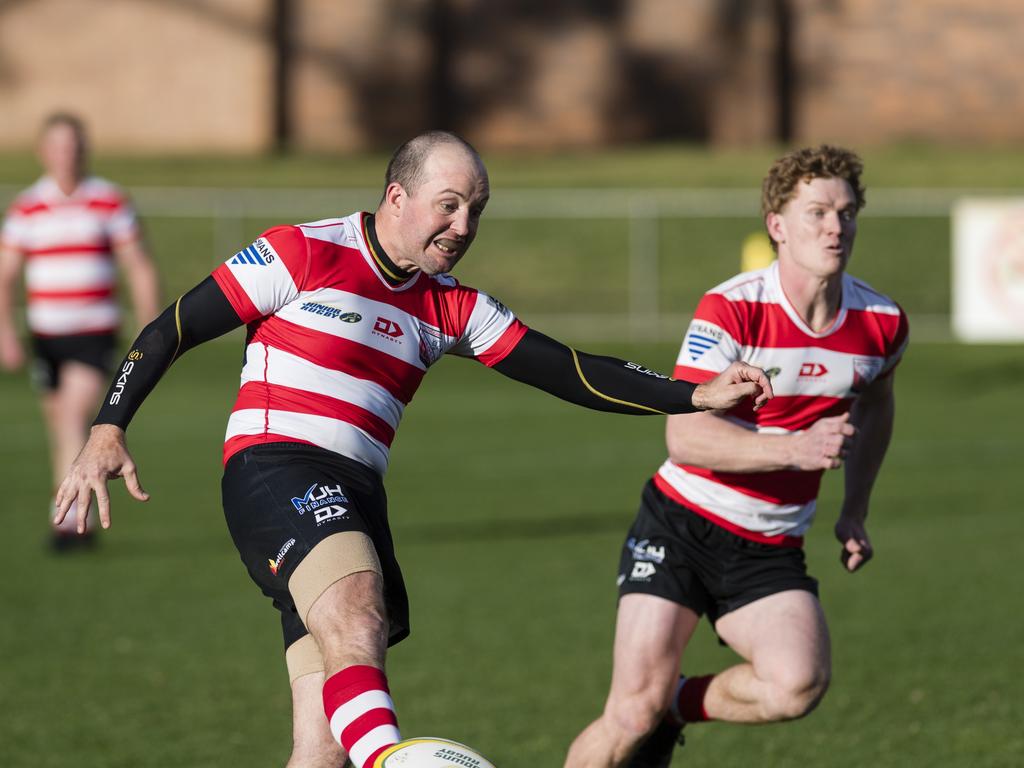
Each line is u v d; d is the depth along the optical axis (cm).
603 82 9688
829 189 1438
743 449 1369
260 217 7912
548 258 7750
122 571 2923
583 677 2142
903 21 9594
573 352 1337
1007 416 5194
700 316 1478
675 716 1516
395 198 1268
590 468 4191
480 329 1327
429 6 9606
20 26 9450
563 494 3778
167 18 9494
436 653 2289
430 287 1313
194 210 7969
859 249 7650
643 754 1554
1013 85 9600
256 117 9581
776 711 1425
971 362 6588
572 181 8544
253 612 2583
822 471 1448
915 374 6319
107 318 2975
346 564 1169
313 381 1281
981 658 2209
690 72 9662
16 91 9462
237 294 1261
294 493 1225
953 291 7325
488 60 9669
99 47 9488
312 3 9612
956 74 9606
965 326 6375
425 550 3098
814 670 1409
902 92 9631
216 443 4625
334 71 9638
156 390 5919
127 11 9481
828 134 9688
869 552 1584
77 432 2970
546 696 2042
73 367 2952
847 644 2311
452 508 3597
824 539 3206
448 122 9700
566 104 9700
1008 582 2756
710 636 2439
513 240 7900
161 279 7481
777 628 1434
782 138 9681
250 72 9556
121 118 9544
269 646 2344
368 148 9681
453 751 1031
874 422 1573
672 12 9644
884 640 2331
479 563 2973
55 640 2378
